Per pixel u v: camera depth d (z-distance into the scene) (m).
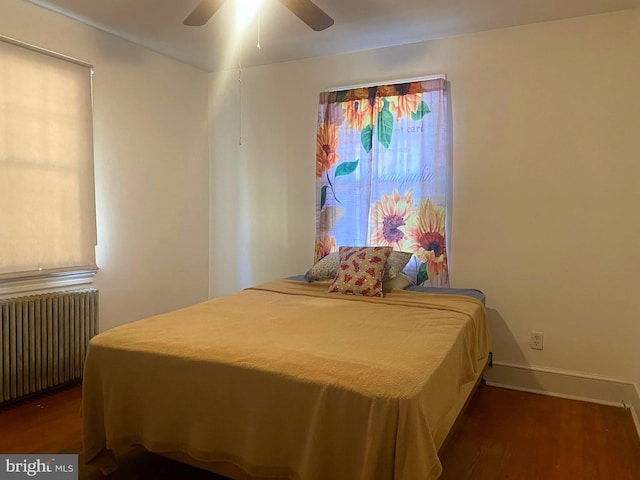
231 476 1.72
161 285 3.62
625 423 2.49
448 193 3.15
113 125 3.19
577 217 2.82
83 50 2.96
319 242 3.50
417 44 3.21
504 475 1.99
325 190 3.48
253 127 3.85
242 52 3.47
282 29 3.01
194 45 3.33
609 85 2.71
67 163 2.87
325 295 2.79
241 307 2.48
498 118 2.99
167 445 1.79
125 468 2.04
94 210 3.03
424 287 3.08
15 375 2.57
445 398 1.69
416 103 3.16
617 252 2.74
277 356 1.67
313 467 1.47
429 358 1.67
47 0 2.64
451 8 2.67
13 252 2.62
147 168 3.46
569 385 2.86
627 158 2.69
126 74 3.26
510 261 3.00
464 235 3.11
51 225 2.79
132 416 1.87
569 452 2.19
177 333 1.97
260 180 3.84
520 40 2.91
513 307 3.00
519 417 2.56
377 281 2.79
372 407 1.40
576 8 2.65
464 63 3.07
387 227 3.28
